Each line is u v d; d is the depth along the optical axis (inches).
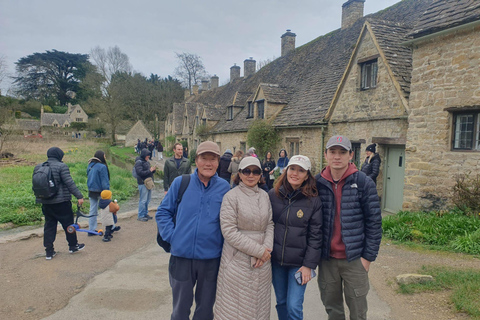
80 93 2815.0
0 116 876.6
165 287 168.9
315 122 456.1
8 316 139.2
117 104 1884.8
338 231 108.4
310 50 761.6
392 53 353.4
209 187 112.0
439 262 194.1
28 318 137.9
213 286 110.4
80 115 2760.8
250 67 1153.4
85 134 2188.7
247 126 707.4
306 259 106.6
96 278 179.6
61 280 176.4
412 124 301.6
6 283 171.6
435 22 280.8
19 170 627.5
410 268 187.6
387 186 357.4
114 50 2032.5
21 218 333.4
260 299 102.6
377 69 366.6
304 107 537.3
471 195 254.4
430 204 287.9
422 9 477.4
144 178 307.3
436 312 136.6
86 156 1055.0
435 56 282.5
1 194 407.8
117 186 537.0
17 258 209.0
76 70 2861.7
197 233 106.7
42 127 2393.0
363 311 108.8
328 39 714.2
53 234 207.9
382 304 147.8
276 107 613.0
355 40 583.2
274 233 110.5
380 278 176.6
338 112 427.8
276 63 925.8
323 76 573.9
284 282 114.8
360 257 107.7
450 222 243.0
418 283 163.8
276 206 111.0
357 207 106.7
